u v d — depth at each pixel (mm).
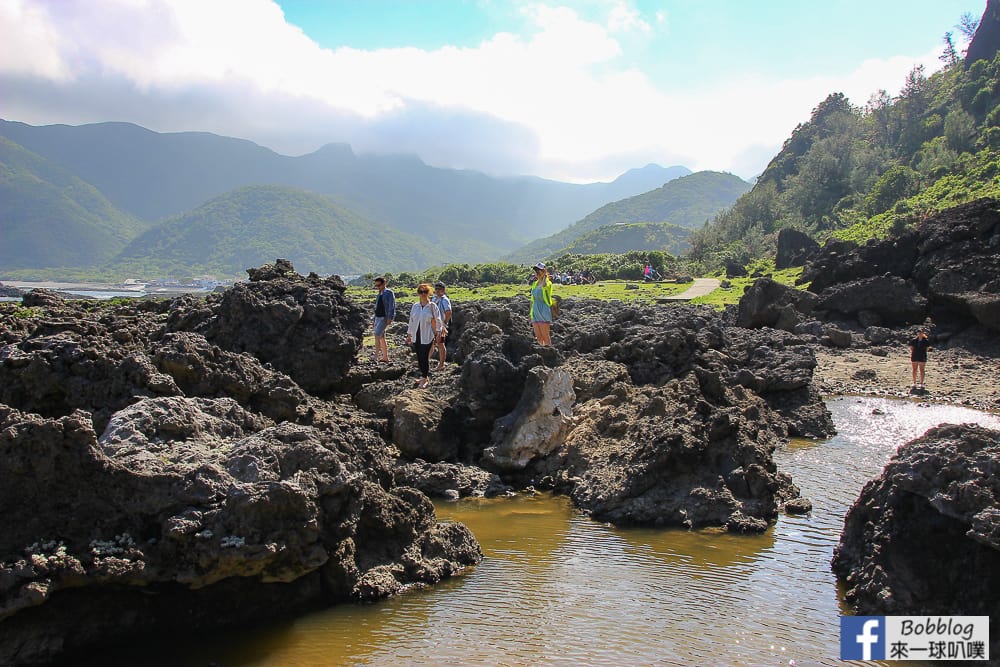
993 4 164000
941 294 39750
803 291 44219
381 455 12492
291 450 9953
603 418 16531
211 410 11445
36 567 8133
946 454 9594
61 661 8344
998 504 8773
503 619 9406
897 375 31484
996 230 40969
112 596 8695
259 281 20547
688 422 14477
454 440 16906
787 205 164875
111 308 27906
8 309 22750
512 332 21312
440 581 10625
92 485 8898
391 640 8859
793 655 8578
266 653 8570
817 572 10984
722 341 24906
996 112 130250
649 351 21047
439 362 21625
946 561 9211
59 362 12523
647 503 13469
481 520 13469
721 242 153000
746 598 10055
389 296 21844
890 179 122500
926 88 172625
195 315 19531
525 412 16141
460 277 83875
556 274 83812
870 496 10758
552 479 15570
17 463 8602
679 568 11133
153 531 8945
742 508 13328
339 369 19031
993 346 36312
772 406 21766
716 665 8336
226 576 8969
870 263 45812
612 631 9094
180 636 8945
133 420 10156
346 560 9992
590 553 11781
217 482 9250
